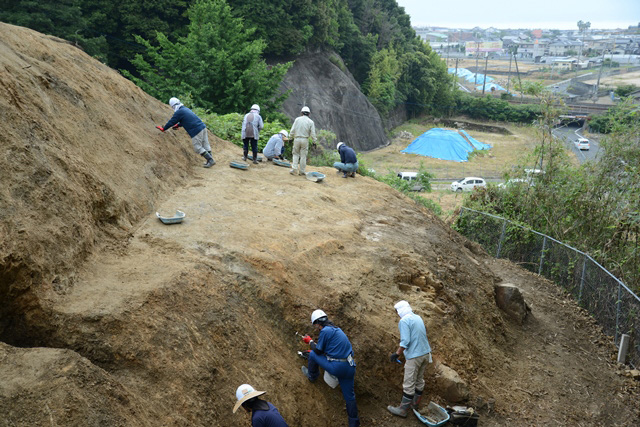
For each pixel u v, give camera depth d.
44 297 4.52
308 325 6.08
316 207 8.98
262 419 4.34
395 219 9.90
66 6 24.67
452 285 8.37
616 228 12.02
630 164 12.34
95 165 6.52
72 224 5.23
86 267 5.21
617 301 9.27
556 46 193.25
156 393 4.39
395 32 65.50
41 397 3.63
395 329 6.70
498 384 7.25
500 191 14.70
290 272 6.48
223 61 19.47
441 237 9.92
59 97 6.86
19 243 4.44
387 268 7.65
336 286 6.70
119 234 6.09
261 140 14.48
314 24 43.94
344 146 11.37
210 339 5.10
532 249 12.86
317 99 40.94
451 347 7.05
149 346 4.64
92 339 4.44
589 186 12.75
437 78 70.12
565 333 9.35
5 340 4.35
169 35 31.34
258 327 5.67
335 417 5.72
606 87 89.31
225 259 6.20
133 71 32.12
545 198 13.52
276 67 21.64
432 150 43.03
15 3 23.27
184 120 9.09
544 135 13.76
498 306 9.28
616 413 7.22
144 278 5.35
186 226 6.86
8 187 4.78
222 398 4.79
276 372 5.41
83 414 3.67
